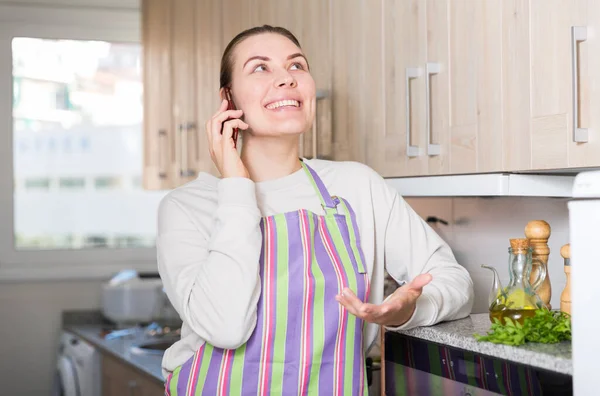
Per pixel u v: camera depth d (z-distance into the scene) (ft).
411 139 6.44
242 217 4.78
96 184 14.11
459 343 4.79
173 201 5.22
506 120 5.37
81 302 13.80
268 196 5.23
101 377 11.41
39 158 13.84
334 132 7.68
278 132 5.10
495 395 4.51
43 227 13.89
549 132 4.98
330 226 5.13
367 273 5.24
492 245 7.43
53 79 13.85
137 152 14.25
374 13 6.89
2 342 13.48
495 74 5.47
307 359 4.90
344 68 7.43
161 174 12.38
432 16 6.14
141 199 14.30
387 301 4.64
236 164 4.98
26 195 13.80
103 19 13.73
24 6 13.46
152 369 8.95
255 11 9.24
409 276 5.48
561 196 5.70
